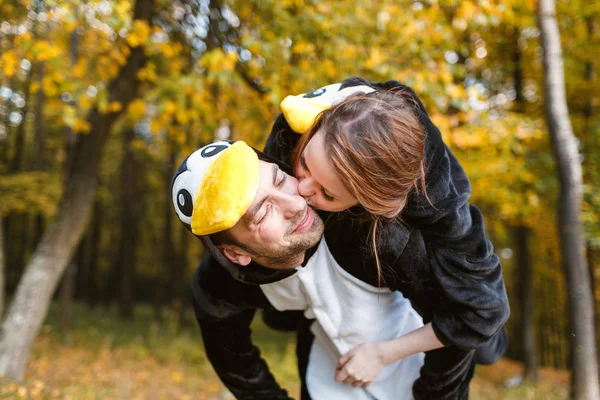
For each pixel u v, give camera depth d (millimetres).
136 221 15148
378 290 1497
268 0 3871
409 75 4203
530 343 8492
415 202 1292
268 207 1188
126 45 4902
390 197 1149
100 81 4398
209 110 4500
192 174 1274
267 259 1289
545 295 14164
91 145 5301
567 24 7152
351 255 1445
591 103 7801
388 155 1099
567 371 11688
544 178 6508
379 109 1139
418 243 1361
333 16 4012
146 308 17969
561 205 4258
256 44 3809
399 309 1634
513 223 8055
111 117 5305
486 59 8070
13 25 4086
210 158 1287
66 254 5156
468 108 4500
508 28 7531
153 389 5383
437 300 1435
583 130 7469
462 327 1373
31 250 17953
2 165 10734
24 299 4859
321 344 1802
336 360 1735
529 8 4562
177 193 1307
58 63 3850
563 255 4230
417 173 1169
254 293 1610
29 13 4016
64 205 5195
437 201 1308
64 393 4422
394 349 1449
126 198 13195
